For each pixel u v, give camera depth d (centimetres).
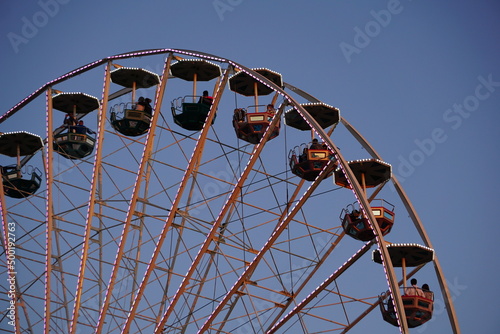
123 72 5925
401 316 4709
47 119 5766
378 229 4956
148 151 5481
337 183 5616
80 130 6088
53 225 5641
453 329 5228
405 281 5412
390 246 5300
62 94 6022
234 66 5541
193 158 5394
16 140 6097
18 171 6122
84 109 6212
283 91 5359
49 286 5350
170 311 5181
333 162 5191
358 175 5606
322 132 5200
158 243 5281
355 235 5553
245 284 5322
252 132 5841
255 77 5462
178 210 5422
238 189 5356
